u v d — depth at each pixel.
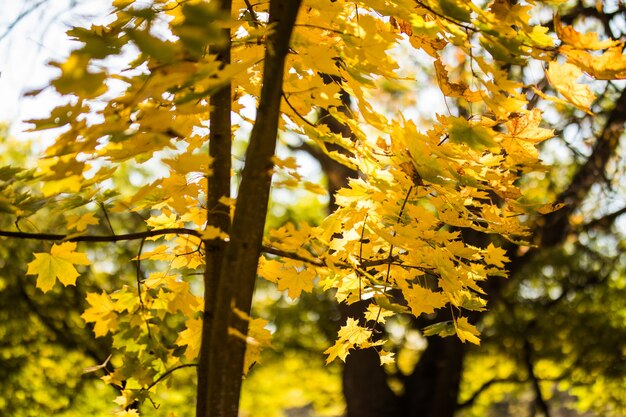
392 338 9.47
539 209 3.15
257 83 3.22
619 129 7.01
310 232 2.90
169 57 2.32
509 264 7.54
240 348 2.67
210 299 2.96
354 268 3.04
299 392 13.68
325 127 3.07
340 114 3.03
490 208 3.22
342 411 13.55
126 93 2.62
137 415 3.20
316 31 3.02
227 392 2.65
